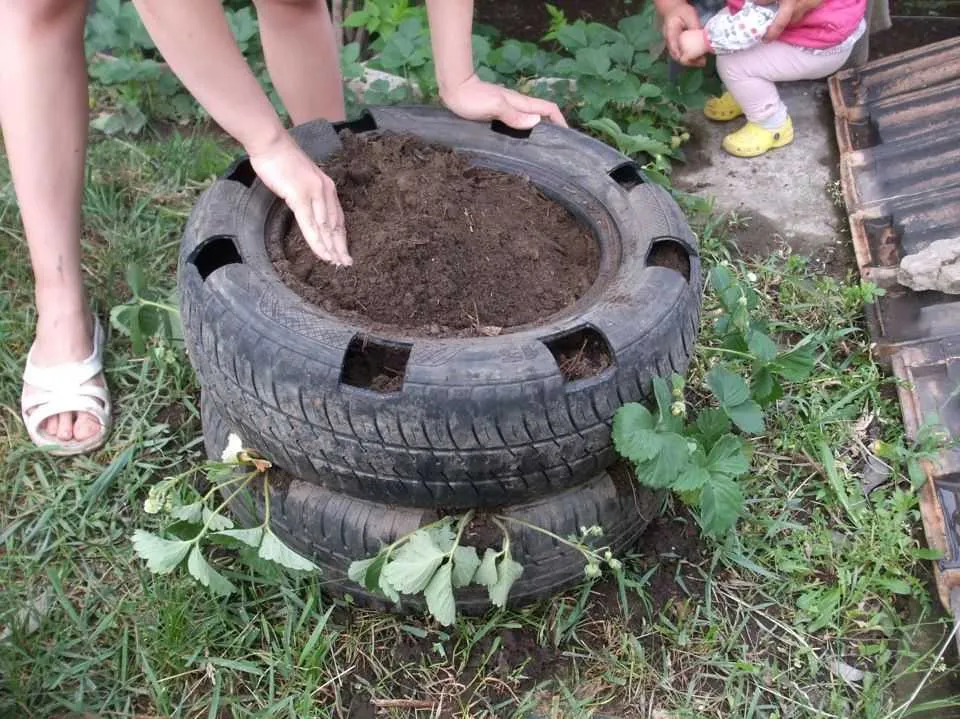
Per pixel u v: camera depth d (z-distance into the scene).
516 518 0.91
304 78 1.30
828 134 1.62
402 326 0.93
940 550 1.03
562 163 1.08
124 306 1.14
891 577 1.03
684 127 1.64
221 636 0.97
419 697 0.94
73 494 1.11
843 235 1.45
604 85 1.51
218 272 0.90
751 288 1.31
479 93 1.12
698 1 1.63
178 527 0.90
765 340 1.04
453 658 0.96
